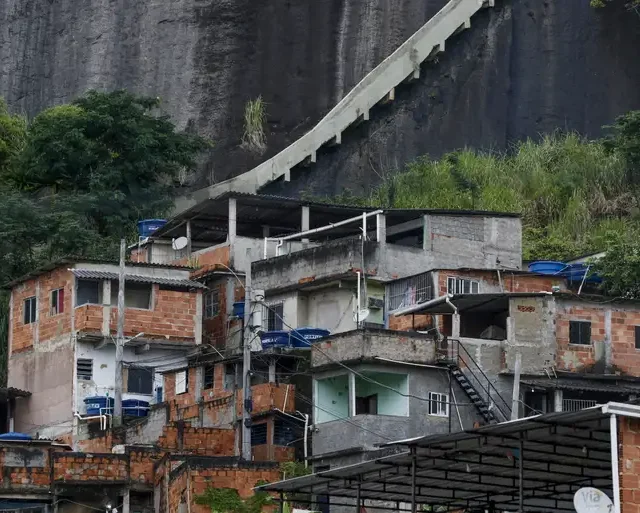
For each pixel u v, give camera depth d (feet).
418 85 421.18
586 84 427.74
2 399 300.20
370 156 411.54
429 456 151.64
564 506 173.47
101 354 293.02
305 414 259.19
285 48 434.30
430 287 278.05
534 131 423.64
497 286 281.33
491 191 373.81
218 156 417.08
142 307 297.53
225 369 272.72
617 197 374.63
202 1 441.68
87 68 447.42
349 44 432.25
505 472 159.74
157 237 329.72
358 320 274.16
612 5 433.07
